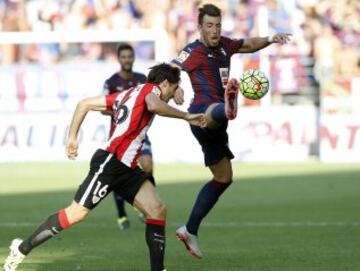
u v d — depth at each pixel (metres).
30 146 69.94
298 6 80.81
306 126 70.44
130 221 41.94
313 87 77.56
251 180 59.06
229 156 29.31
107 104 24.88
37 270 27.75
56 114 69.44
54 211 44.88
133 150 24.53
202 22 28.86
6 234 36.72
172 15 82.88
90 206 24.50
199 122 23.73
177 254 31.23
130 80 41.12
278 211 44.25
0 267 27.95
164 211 24.84
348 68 80.69
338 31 81.69
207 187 29.48
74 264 28.94
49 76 69.12
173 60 29.08
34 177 61.59
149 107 23.94
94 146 69.19
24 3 84.94
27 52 77.94
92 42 75.25
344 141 69.56
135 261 29.59
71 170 65.25
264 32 70.12
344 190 53.22
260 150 70.75
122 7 84.38
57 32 67.12
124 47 40.97
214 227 38.59
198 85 29.00
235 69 72.94
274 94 76.12
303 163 69.19
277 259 29.59
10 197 51.34
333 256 30.02
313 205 46.53
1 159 69.88
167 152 69.94
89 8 84.50
